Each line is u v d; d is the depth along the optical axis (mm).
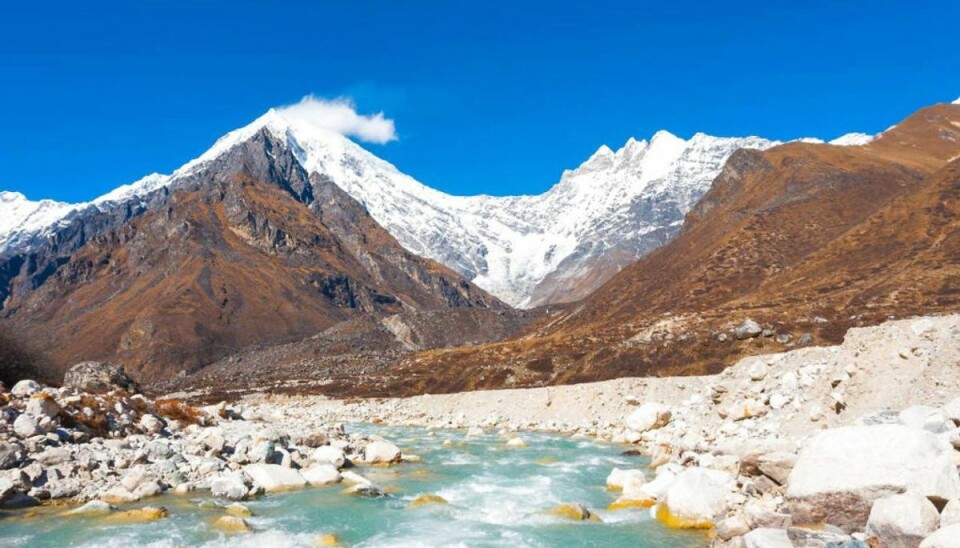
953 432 18391
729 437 33750
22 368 56531
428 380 125562
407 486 29250
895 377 28578
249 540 19641
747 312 119062
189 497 24766
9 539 19172
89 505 22266
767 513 18156
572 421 58219
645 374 103250
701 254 181250
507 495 27219
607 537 20250
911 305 101938
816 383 33250
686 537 20031
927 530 14438
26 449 25750
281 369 176125
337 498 26000
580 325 177500
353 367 161875
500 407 69938
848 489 17000
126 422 34188
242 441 33312
